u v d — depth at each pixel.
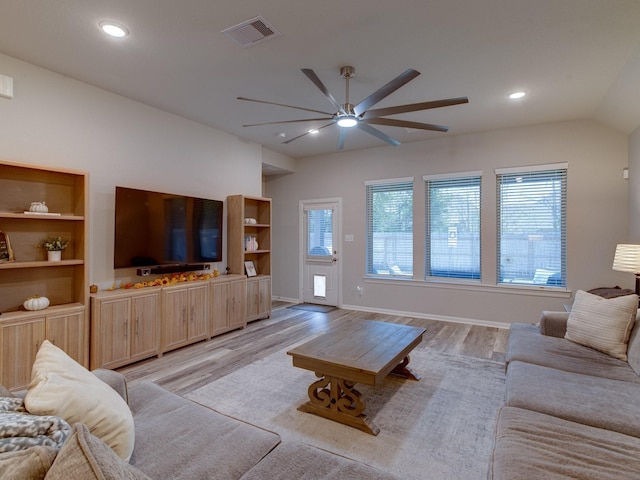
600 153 4.36
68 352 3.00
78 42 2.75
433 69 3.17
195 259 4.48
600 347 2.52
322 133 5.12
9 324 2.66
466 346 4.03
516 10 2.34
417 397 2.77
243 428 1.54
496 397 2.76
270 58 3.00
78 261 3.12
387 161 5.79
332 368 2.39
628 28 2.53
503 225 4.94
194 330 4.07
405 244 5.71
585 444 1.42
